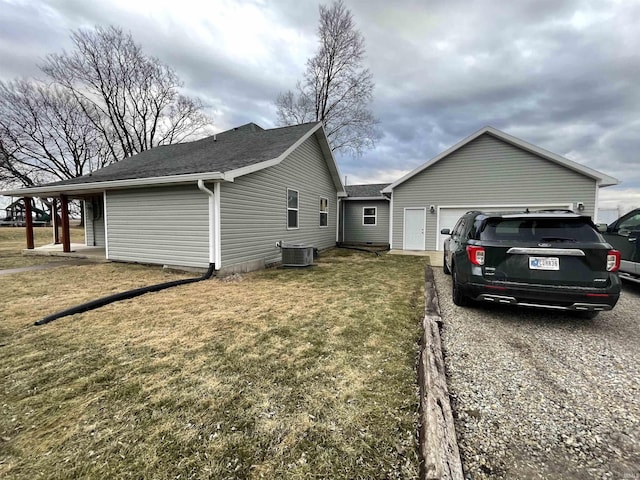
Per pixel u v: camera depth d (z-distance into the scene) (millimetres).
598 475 1524
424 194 12008
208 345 3084
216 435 1789
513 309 4383
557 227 3645
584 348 3061
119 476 1509
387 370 2580
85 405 2080
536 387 2348
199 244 6957
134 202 7844
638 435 1820
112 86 21797
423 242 12180
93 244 11766
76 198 11562
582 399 2191
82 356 2828
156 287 5473
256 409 2031
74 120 22219
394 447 1697
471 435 1813
